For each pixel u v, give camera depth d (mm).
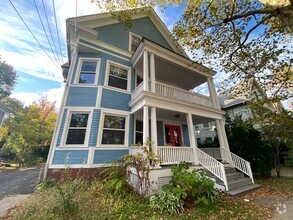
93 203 3924
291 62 5660
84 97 7551
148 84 7168
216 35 5844
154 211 4105
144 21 11453
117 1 5836
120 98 8359
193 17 5512
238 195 5605
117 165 6156
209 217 3889
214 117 9109
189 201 4656
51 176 6094
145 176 5102
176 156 6730
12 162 13969
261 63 6078
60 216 3131
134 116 8477
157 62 9086
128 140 7883
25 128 13711
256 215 4043
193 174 5094
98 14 8672
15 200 4766
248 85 7434
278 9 2816
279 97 6641
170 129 10602
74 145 6730
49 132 17656
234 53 6195
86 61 8336
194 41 6031
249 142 9148
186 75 10719
